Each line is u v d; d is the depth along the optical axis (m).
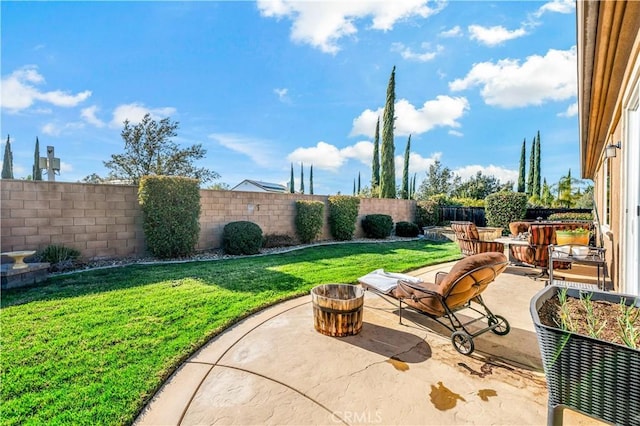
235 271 6.07
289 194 10.98
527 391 2.31
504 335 3.28
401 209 15.40
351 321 3.21
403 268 6.45
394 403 2.17
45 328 3.24
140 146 11.84
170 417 2.00
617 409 1.44
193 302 4.11
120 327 3.29
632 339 1.58
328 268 6.44
